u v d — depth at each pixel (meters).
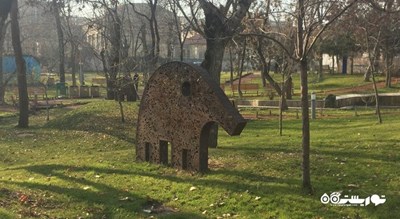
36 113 29.25
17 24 21.95
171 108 10.83
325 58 76.75
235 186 9.09
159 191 9.23
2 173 11.83
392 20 24.52
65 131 19.80
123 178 10.27
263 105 30.56
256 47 27.30
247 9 14.17
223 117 9.70
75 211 8.23
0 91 35.59
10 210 7.97
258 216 7.59
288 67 21.52
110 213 8.13
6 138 18.61
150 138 11.45
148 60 24.53
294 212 7.63
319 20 9.63
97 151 15.97
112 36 27.78
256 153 12.11
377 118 20.52
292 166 10.36
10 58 49.06
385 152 11.23
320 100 29.28
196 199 8.63
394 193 8.20
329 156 11.20
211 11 13.97
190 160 10.45
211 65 14.13
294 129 19.16
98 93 42.31
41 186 9.91
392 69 43.75
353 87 43.31
